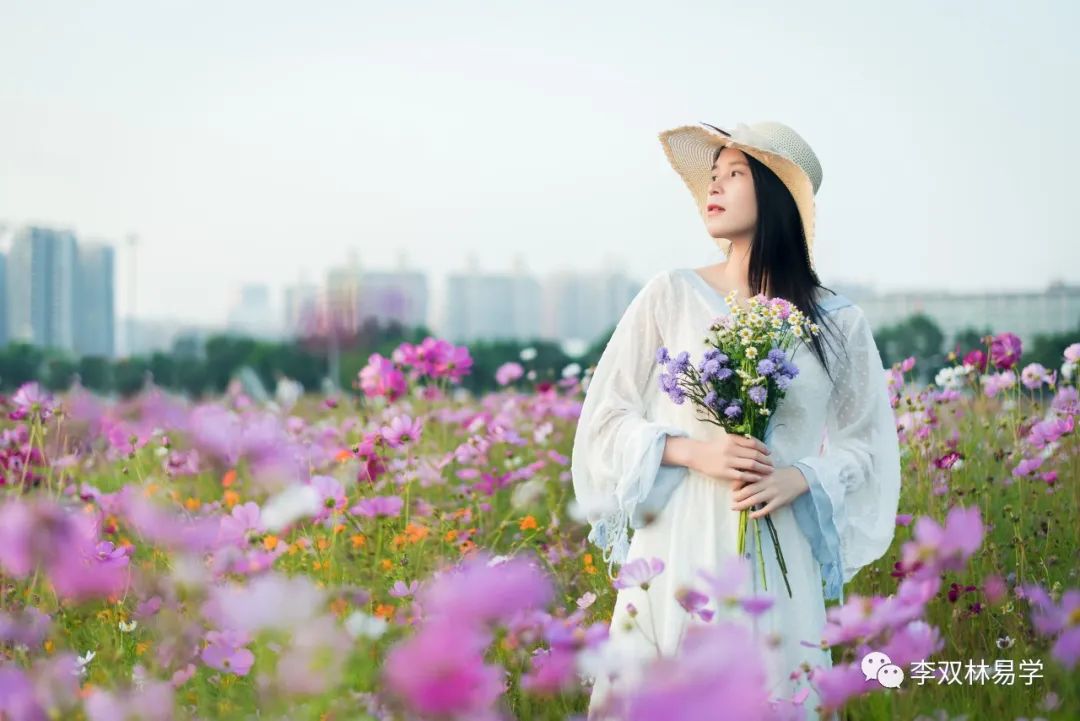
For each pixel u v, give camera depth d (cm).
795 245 221
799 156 223
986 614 239
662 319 226
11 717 136
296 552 272
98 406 360
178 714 164
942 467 312
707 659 71
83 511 274
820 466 207
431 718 90
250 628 135
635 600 210
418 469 348
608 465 221
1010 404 380
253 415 488
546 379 564
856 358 223
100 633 228
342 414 557
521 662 204
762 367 198
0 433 368
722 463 204
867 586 279
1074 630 133
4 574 239
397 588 221
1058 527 303
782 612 200
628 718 71
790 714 157
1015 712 187
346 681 158
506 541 340
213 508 321
